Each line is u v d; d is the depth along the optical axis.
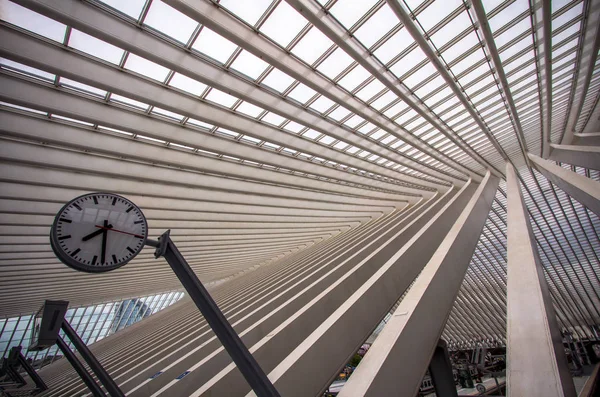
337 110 10.41
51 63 6.00
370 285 8.93
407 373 5.11
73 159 9.35
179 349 11.27
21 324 32.97
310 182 14.85
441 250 9.16
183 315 22.08
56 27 5.95
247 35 6.68
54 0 5.08
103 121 7.71
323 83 8.68
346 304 8.12
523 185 27.34
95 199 2.67
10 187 10.33
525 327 4.06
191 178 11.95
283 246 27.88
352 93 9.76
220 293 25.48
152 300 43.69
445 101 11.62
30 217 13.00
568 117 17.72
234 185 13.23
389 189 19.11
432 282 7.31
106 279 24.48
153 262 22.33
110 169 10.06
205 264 26.67
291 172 13.87
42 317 4.08
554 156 20.03
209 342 10.20
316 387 6.06
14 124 7.39
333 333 7.03
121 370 12.93
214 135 10.05
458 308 41.56
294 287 12.87
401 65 9.19
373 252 12.84
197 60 7.14
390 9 7.31
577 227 31.58
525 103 13.65
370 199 20.44
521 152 20.53
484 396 22.92
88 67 6.52
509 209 9.95
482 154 18.55
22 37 5.76
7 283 20.77
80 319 36.78
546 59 10.08
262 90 8.58
